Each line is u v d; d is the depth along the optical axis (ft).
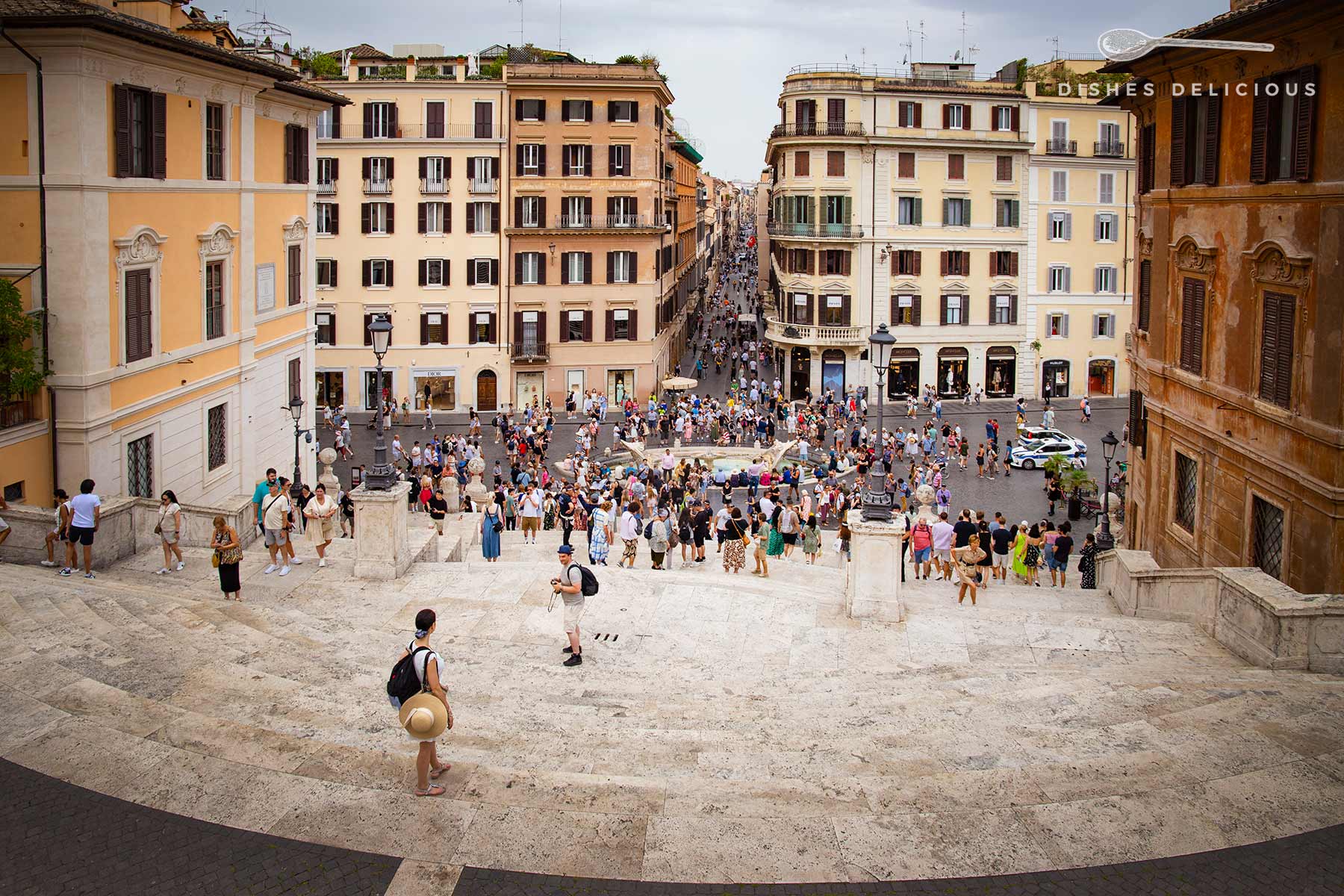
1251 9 67.21
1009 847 31.71
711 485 159.02
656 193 232.53
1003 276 240.32
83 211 81.82
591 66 220.43
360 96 217.56
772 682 51.34
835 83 230.68
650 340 231.50
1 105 81.46
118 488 88.28
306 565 75.15
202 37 106.11
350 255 222.07
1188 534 87.71
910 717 43.50
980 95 233.76
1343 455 63.26
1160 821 33.12
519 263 224.94
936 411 210.38
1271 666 52.44
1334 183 63.62
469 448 171.53
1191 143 85.97
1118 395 247.70
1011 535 91.76
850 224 234.17
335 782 35.22
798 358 244.42
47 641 50.34
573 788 34.96
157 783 34.88
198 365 102.42
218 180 105.81
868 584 63.77
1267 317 72.69
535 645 58.54
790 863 30.83
